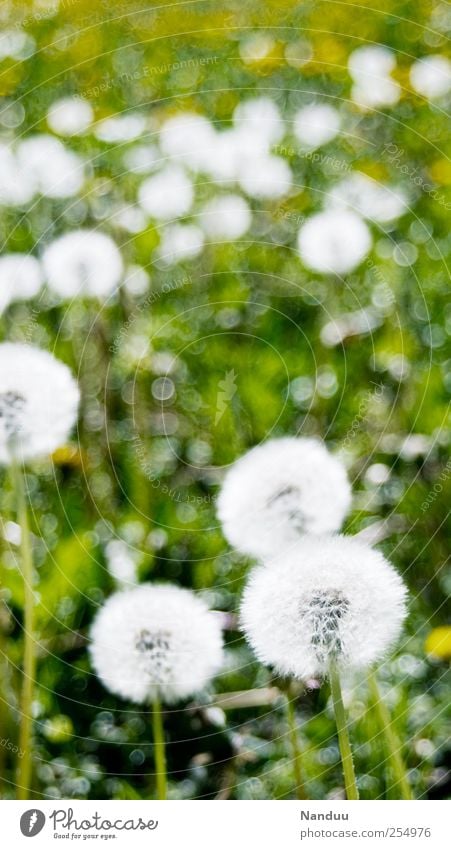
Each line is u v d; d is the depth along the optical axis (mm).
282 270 942
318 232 911
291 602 697
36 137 964
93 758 762
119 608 724
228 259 947
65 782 751
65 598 792
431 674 771
